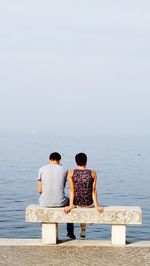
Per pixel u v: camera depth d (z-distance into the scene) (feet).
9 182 203.10
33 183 198.80
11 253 26.35
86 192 28.60
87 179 28.60
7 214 115.44
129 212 27.58
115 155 463.83
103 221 27.76
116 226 28.02
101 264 24.12
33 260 24.93
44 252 26.53
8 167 293.02
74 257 25.50
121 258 25.25
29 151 533.55
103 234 86.74
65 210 27.89
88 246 27.78
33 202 139.44
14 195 156.97
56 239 28.50
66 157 385.70
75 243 28.53
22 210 122.62
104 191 172.04
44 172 29.07
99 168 292.20
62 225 97.09
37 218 28.02
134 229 93.91
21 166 301.43
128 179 223.30
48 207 28.68
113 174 250.98
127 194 162.91
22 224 100.32
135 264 24.11
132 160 383.65
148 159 401.70
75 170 28.84
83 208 28.17
